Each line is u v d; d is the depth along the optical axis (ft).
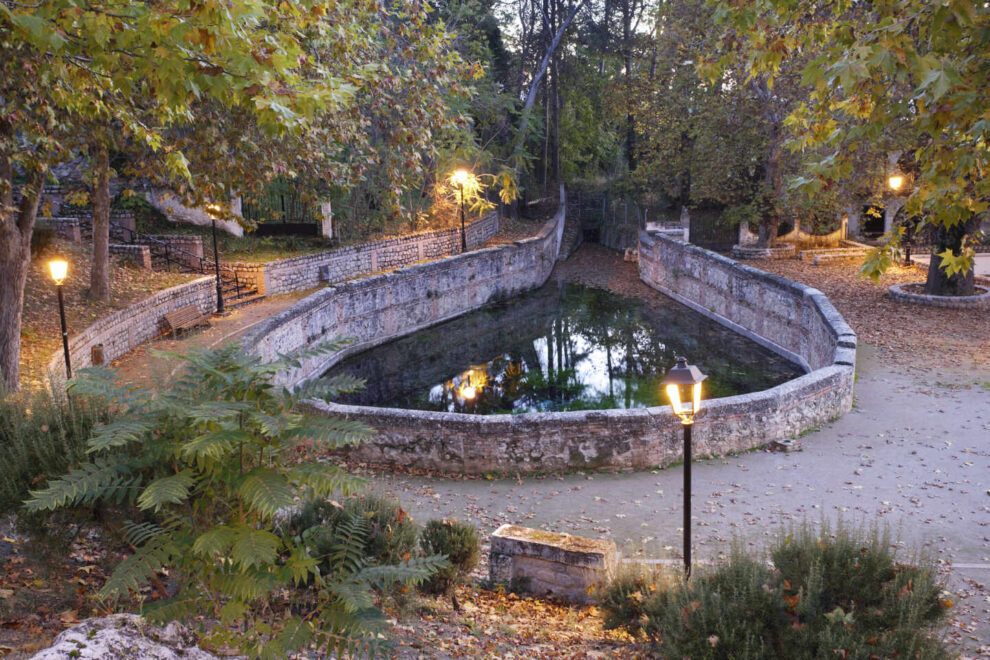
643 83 132.16
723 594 19.67
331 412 46.52
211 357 14.53
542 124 178.19
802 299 77.25
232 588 13.43
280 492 12.70
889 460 44.52
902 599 17.95
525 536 29.25
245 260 98.68
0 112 36.06
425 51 50.83
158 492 12.40
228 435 12.47
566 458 45.21
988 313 80.33
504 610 26.21
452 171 118.93
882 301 87.20
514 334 101.40
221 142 45.27
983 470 42.37
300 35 37.06
